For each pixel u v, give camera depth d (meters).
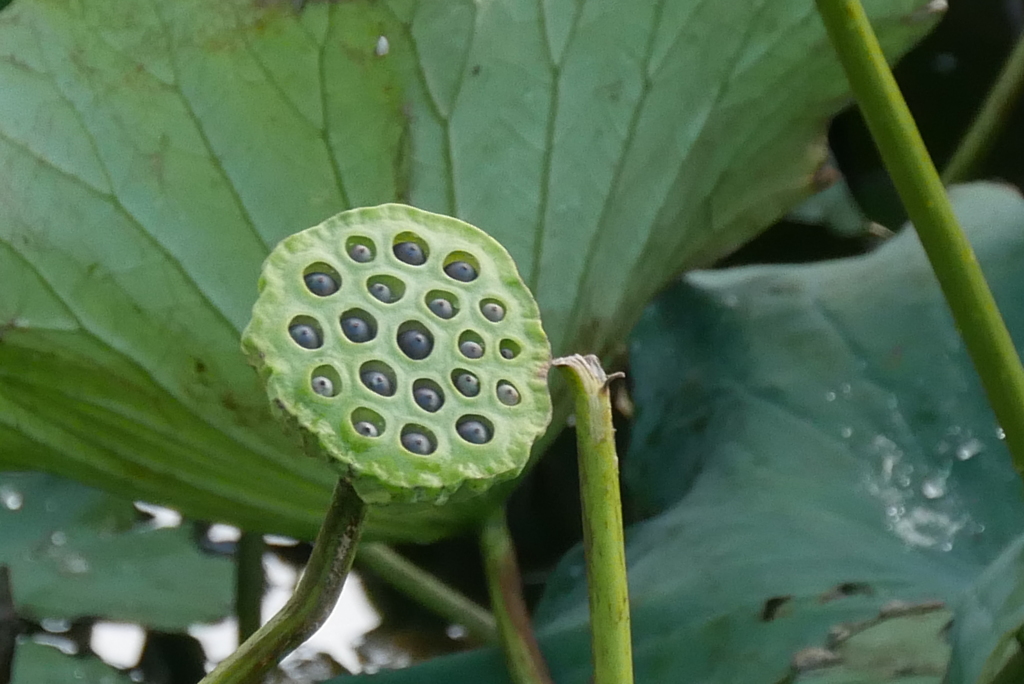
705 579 1.99
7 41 1.54
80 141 1.56
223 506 1.68
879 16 1.82
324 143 1.58
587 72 1.62
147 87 1.56
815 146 1.98
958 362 2.31
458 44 1.57
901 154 1.54
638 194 1.69
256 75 1.56
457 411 1.29
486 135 1.60
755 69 1.74
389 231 1.32
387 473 1.28
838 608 1.87
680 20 1.63
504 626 1.73
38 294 1.57
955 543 2.07
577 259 1.66
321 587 1.35
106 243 1.57
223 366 1.60
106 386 1.61
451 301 1.31
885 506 2.13
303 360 1.29
